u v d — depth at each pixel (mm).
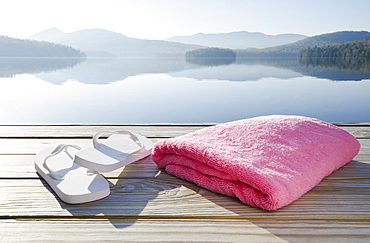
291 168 688
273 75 7559
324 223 579
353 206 639
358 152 967
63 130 1284
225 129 870
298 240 523
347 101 4016
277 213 611
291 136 812
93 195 667
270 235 539
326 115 3312
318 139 817
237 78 7055
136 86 5770
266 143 775
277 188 596
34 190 729
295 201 663
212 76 7688
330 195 692
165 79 7055
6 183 768
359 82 5695
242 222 583
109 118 3275
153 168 873
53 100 4230
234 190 659
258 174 611
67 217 607
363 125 1363
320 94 4547
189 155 739
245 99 4363
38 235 545
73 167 800
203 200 675
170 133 1249
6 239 533
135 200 677
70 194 649
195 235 541
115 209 636
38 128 1314
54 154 838
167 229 562
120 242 522
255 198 626
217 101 4266
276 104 3969
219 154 683
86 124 1388
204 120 3240
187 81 6594
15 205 654
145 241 524
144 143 979
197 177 739
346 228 561
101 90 5230
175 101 4293
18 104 3889
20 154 985
